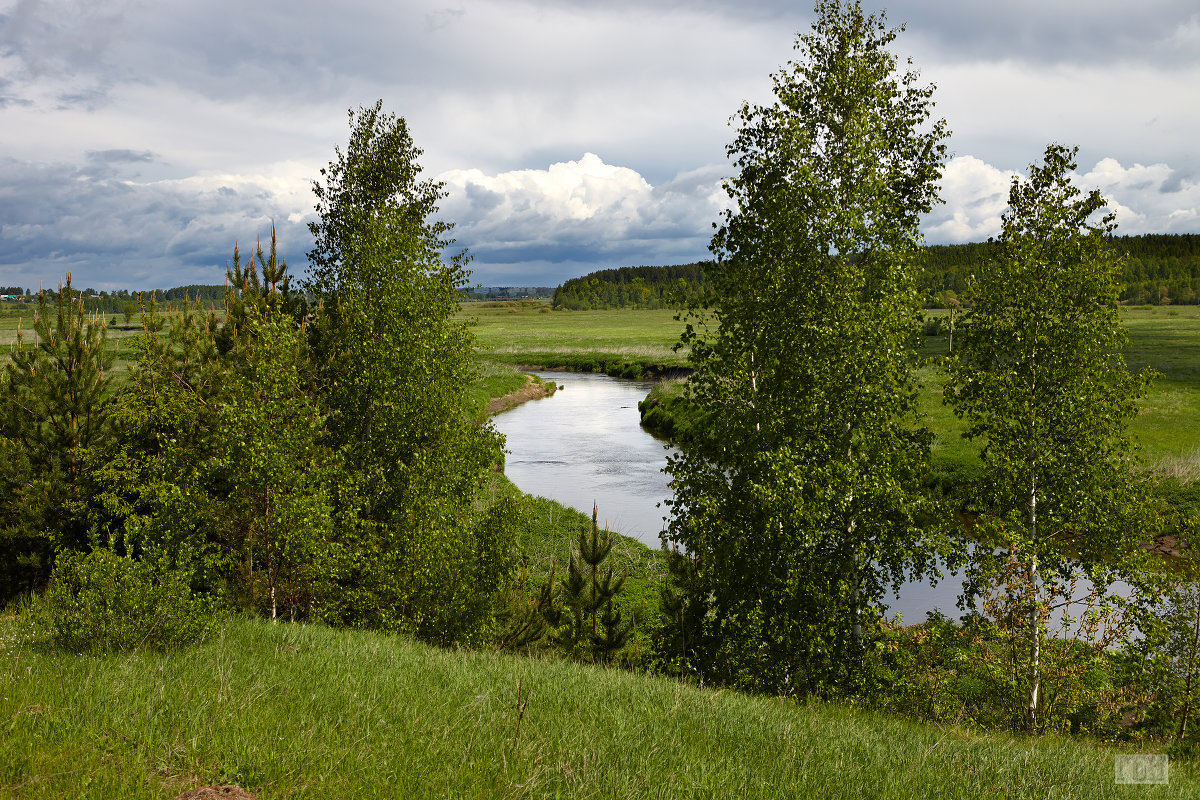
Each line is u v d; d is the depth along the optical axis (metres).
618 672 11.32
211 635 10.02
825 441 14.98
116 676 7.38
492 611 17.94
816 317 15.48
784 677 14.57
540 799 5.46
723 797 5.90
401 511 18.34
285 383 16.30
